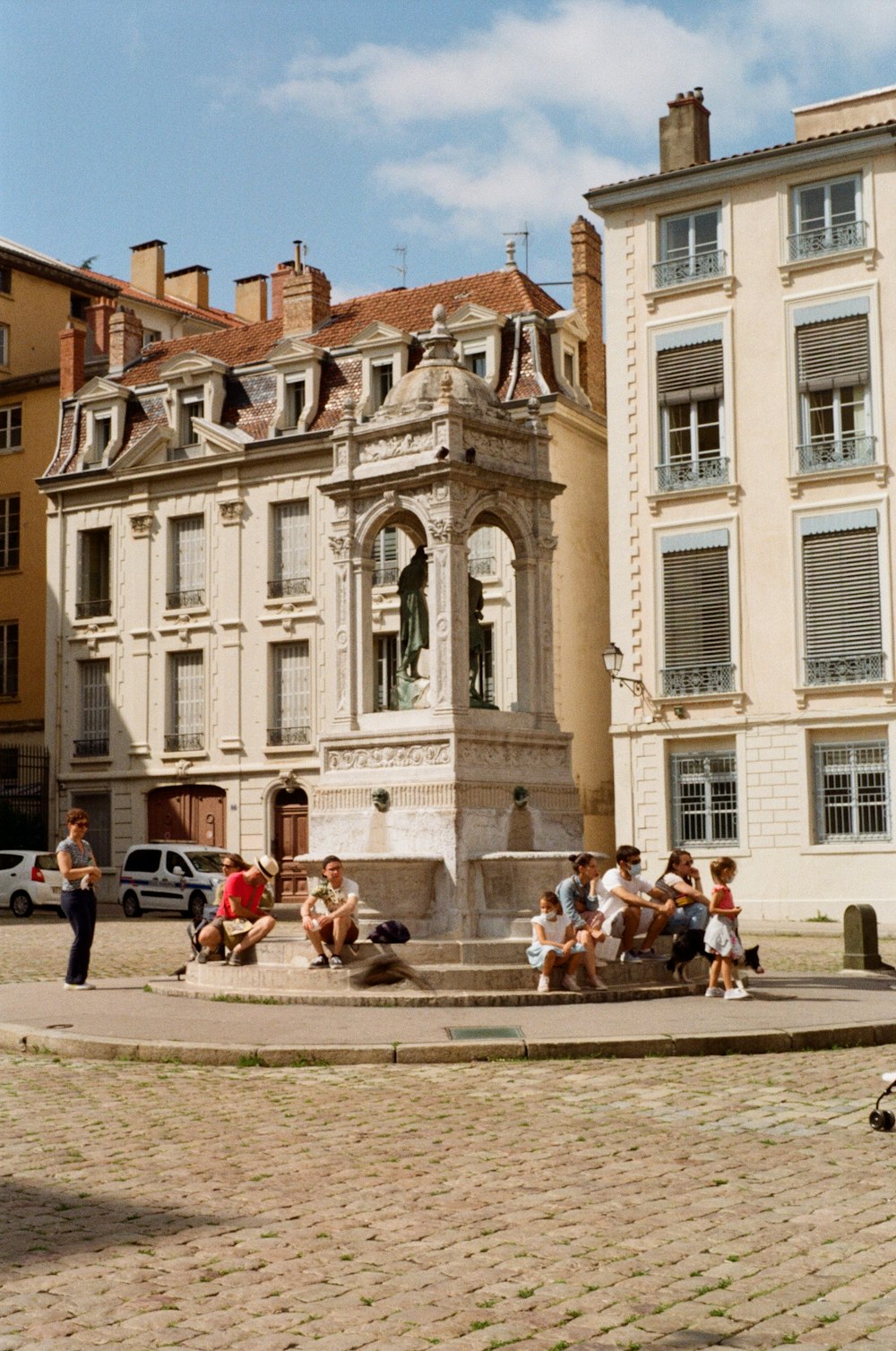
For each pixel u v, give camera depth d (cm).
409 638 1884
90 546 4925
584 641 4281
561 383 4244
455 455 1759
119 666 4778
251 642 4525
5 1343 530
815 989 1686
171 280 6519
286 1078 1148
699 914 1634
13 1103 1044
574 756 4184
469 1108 1005
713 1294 586
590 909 1550
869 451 3566
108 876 4731
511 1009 1445
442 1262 629
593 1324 548
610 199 3909
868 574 3553
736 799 3669
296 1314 560
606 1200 741
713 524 3734
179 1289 593
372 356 4403
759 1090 1066
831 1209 721
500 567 3928
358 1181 788
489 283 4469
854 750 3541
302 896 4406
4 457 5200
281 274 5256
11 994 1630
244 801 4500
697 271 3806
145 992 1655
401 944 1591
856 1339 533
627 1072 1151
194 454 4694
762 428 3694
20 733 5034
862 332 3597
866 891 3481
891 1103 1015
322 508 4431
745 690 3662
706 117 3975
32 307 5572
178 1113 1002
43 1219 708
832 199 3662
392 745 1739
